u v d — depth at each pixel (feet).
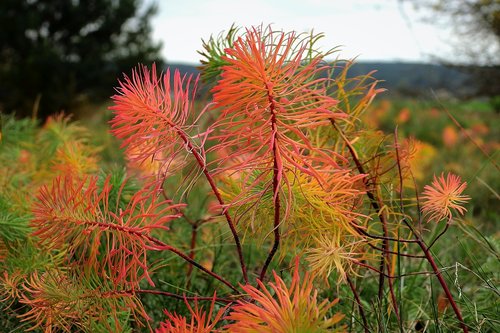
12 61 58.23
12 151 8.05
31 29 57.57
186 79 3.51
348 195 3.92
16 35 57.82
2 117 8.88
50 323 3.82
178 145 3.66
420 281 6.15
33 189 6.62
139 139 3.43
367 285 5.72
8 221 4.92
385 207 4.28
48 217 3.51
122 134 3.38
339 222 3.79
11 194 6.12
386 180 4.76
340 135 4.63
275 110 3.17
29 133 8.92
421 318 5.56
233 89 3.02
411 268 6.43
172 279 5.63
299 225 3.91
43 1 59.36
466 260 6.50
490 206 11.41
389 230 4.69
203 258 7.02
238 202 3.49
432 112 35.27
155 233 5.93
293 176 3.66
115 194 5.01
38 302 3.77
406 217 4.42
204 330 3.05
